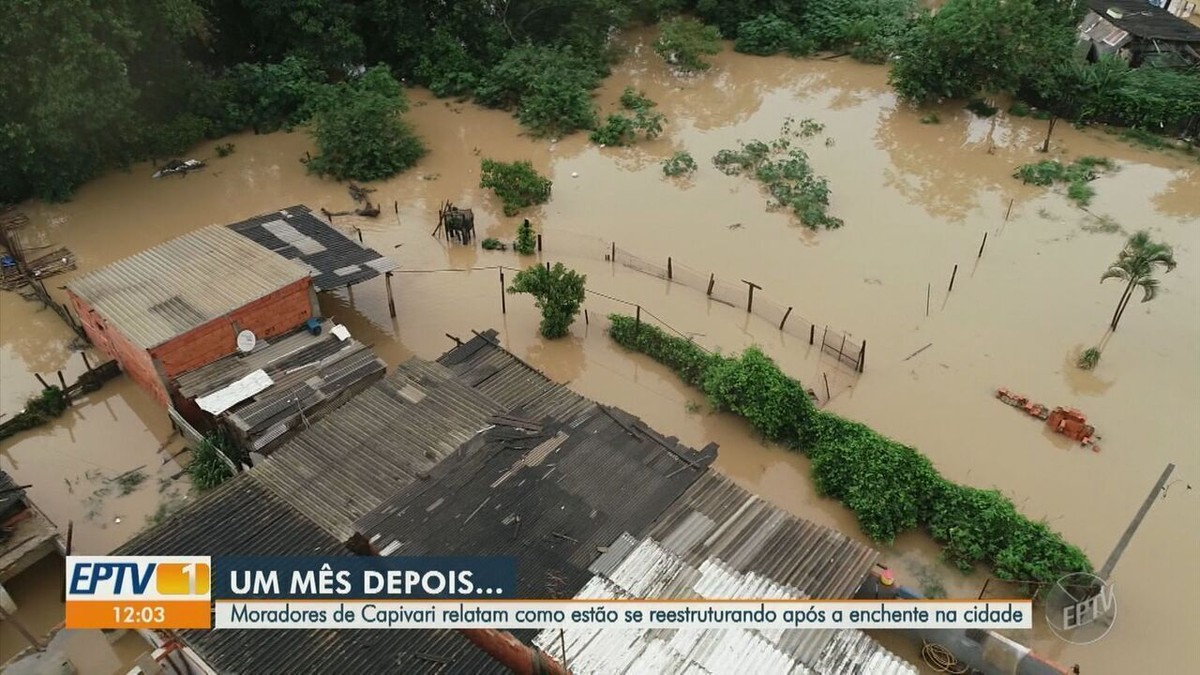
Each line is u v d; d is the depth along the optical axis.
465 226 27.34
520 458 17.36
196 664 14.06
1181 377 22.44
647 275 26.45
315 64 36.31
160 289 20.70
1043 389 22.12
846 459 18.86
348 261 23.11
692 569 15.30
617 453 17.64
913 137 34.97
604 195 30.70
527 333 24.17
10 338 23.77
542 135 34.75
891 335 23.95
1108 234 28.42
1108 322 24.34
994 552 17.34
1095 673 15.82
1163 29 37.62
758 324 24.42
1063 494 19.31
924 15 39.03
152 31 30.27
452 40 38.16
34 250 27.45
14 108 27.72
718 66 41.22
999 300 25.31
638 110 34.88
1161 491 19.34
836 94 38.59
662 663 13.61
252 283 20.73
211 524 15.92
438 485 16.77
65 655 15.32
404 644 13.88
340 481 16.94
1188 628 16.52
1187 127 34.28
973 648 15.26
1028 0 34.88
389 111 31.89
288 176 31.94
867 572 15.61
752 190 31.06
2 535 16.20
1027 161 33.12
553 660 13.69
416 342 23.69
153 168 32.12
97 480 19.47
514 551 15.53
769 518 16.48
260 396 19.25
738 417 21.20
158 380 19.64
